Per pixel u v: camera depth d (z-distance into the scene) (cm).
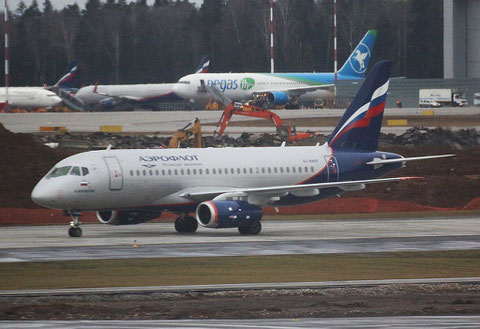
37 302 10638
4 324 9056
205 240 17712
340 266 13812
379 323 8988
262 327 8725
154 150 19825
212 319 9381
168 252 15500
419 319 9288
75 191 18362
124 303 10575
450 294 11331
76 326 8875
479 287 11888
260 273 13038
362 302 10612
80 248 16050
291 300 10788
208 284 12000
